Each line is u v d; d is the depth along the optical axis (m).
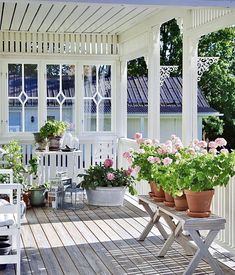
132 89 13.59
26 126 8.33
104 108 8.61
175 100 13.07
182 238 4.80
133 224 6.12
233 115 15.09
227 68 15.34
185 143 5.79
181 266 4.52
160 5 3.98
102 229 5.88
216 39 15.79
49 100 8.41
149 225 5.34
